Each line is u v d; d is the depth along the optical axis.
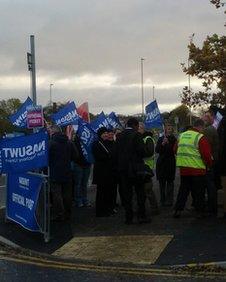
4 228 10.37
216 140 10.48
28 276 7.17
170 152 12.05
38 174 9.47
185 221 10.17
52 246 8.88
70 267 7.62
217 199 11.02
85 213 11.76
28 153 9.32
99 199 11.23
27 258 8.20
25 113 17.48
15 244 9.03
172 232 9.30
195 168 10.06
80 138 12.55
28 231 10.04
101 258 8.05
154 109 15.21
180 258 7.77
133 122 10.13
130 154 9.95
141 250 8.31
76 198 12.75
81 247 8.73
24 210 9.92
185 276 7.02
